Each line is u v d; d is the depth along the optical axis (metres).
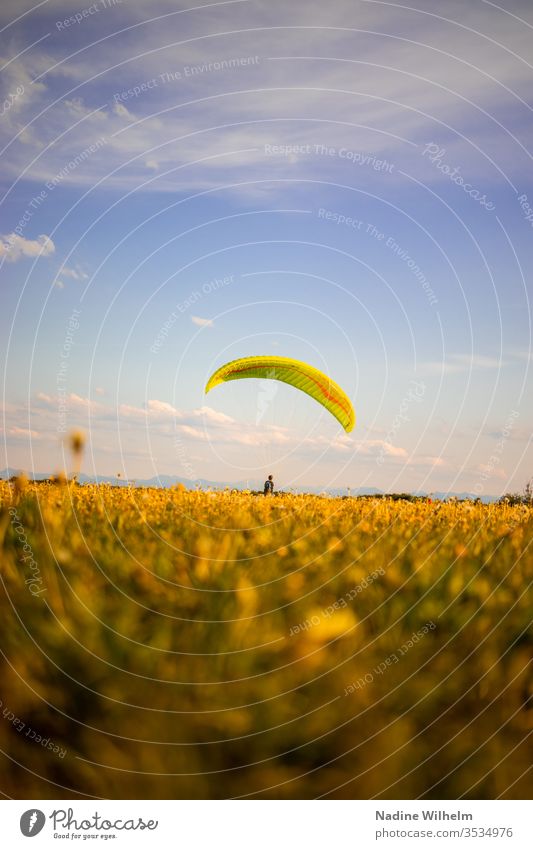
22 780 1.97
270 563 3.38
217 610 2.53
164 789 1.84
